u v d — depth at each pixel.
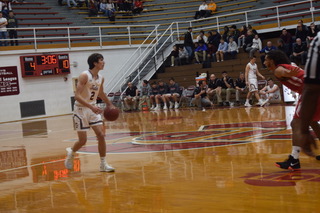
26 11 22.83
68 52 21.28
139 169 5.66
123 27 24.59
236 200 3.71
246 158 5.80
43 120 18.72
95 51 21.95
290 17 20.95
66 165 5.71
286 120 10.11
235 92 16.73
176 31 22.61
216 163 5.61
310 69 1.53
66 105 21.39
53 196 4.49
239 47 19.14
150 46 23.28
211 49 19.84
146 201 3.94
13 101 19.83
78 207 3.92
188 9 25.61
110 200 4.09
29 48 20.25
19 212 3.93
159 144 7.95
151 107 18.86
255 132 8.48
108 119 5.57
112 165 6.15
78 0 24.47
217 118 12.09
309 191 3.82
